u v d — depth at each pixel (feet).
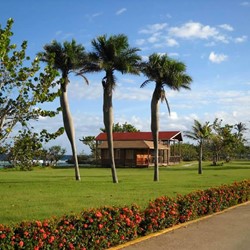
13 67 20.81
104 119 85.61
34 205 44.21
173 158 205.26
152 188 65.41
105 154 185.98
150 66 89.15
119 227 26.37
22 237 20.35
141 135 192.03
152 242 27.20
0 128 20.57
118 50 81.76
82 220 23.72
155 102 92.48
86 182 79.10
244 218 37.04
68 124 88.69
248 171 130.82
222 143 188.34
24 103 20.94
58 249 22.02
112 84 85.46
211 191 40.22
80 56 84.89
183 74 89.61
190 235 29.53
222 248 26.00
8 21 20.53
